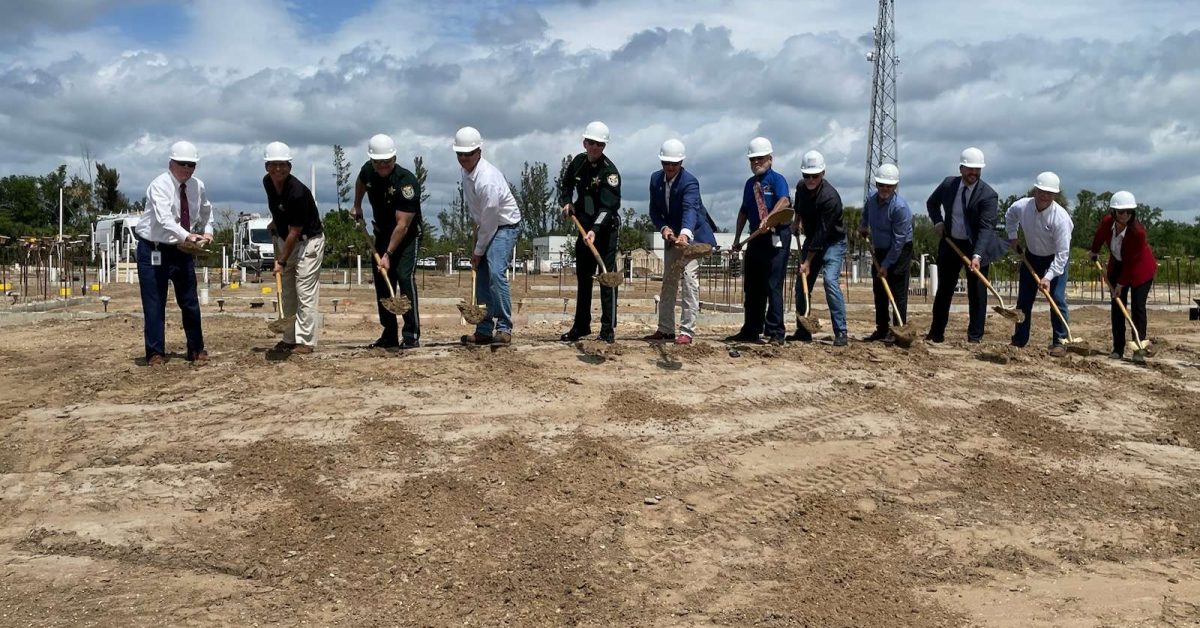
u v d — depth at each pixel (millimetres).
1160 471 7141
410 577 5012
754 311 10242
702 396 7988
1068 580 5324
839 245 10273
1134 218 10414
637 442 6910
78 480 6039
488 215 8828
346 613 4629
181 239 8422
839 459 6895
